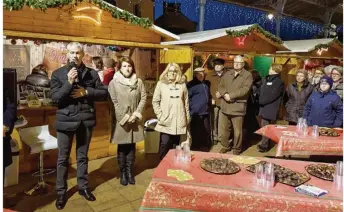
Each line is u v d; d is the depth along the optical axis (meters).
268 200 1.93
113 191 3.58
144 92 3.78
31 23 3.87
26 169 4.07
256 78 6.03
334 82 4.62
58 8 4.04
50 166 4.23
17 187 3.62
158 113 4.02
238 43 6.22
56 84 3.04
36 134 3.60
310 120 4.15
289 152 3.43
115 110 3.57
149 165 4.51
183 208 2.07
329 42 7.98
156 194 2.09
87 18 4.31
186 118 4.10
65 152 3.14
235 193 1.99
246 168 2.37
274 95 5.08
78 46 2.99
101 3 4.12
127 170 3.81
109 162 4.57
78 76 3.04
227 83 4.87
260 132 4.15
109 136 4.81
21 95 4.34
